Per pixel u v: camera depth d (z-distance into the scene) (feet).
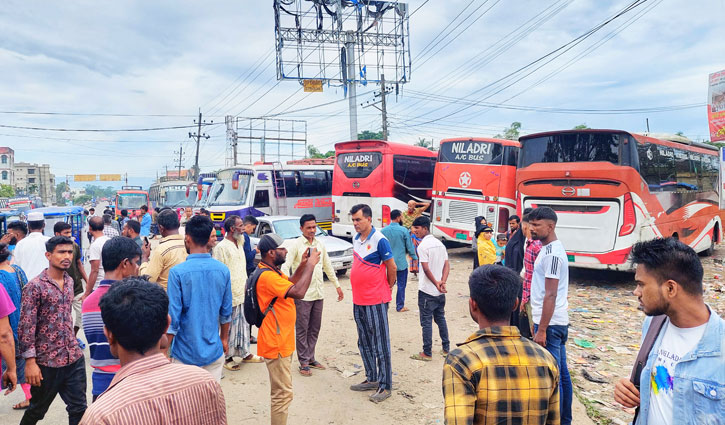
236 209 57.21
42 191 377.71
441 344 23.31
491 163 45.16
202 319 12.19
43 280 12.14
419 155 53.88
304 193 63.57
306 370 19.54
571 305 31.14
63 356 12.28
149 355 6.10
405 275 29.53
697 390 6.21
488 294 7.16
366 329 17.44
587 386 18.22
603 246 33.37
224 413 6.15
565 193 34.58
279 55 87.86
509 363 6.80
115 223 54.03
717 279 37.70
